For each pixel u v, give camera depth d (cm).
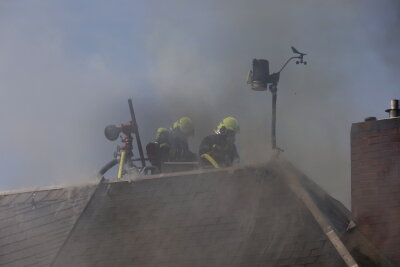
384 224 5462
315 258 5194
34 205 6075
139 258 5534
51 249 5738
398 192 5488
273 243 5338
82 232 5775
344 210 5800
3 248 5884
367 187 5578
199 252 5444
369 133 5650
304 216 5381
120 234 5691
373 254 5366
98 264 5584
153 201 5784
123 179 5988
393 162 5550
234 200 5603
